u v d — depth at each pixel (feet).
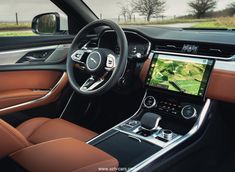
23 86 6.79
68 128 5.46
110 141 4.93
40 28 7.27
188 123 5.33
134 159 4.42
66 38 7.39
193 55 5.44
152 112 5.74
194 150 5.21
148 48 6.03
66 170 2.95
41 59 7.13
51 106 7.10
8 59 6.62
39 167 2.96
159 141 4.87
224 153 6.36
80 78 6.04
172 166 4.78
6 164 3.01
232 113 5.77
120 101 7.09
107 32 6.25
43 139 5.18
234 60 5.12
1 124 2.97
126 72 5.98
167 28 6.89
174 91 5.51
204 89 5.20
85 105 7.35
